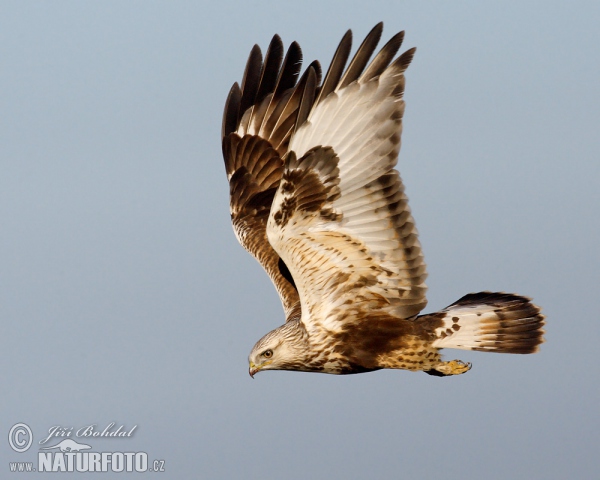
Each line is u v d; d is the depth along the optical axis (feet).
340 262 41.75
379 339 43.34
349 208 40.57
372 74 39.88
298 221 40.93
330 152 40.11
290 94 51.83
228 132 52.70
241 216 50.96
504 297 44.93
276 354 44.19
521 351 44.01
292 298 46.62
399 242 40.81
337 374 44.60
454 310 44.52
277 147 51.75
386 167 39.99
